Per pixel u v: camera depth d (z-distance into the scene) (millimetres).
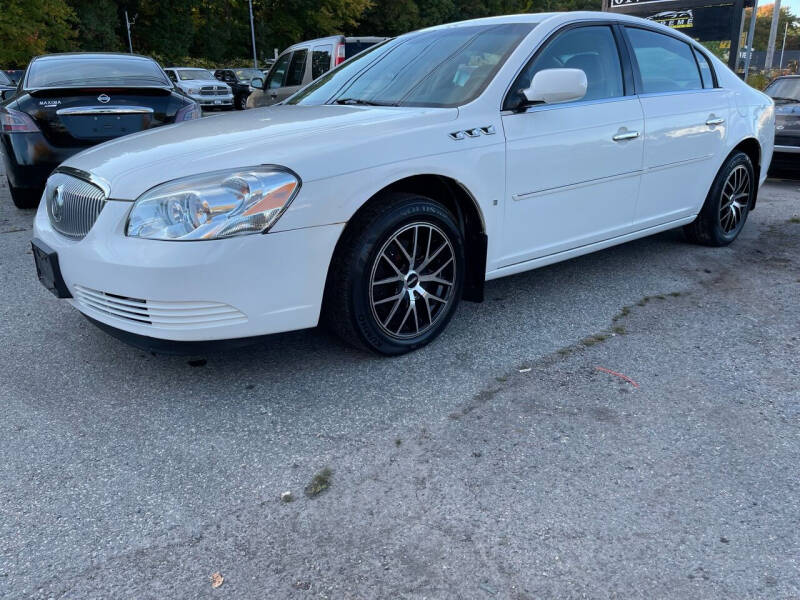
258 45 51000
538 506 2082
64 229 2865
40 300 3955
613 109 3742
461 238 3203
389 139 2854
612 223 3926
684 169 4309
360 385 2879
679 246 5023
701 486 2172
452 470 2273
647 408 2664
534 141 3330
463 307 3793
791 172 7926
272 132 2898
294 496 2154
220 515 2066
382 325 2984
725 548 1894
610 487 2170
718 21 14828
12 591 1766
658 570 1816
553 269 4492
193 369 3055
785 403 2697
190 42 45719
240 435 2512
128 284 2492
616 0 16062
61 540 1959
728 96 4629
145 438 2498
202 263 2436
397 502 2113
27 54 30547
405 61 3777
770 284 4168
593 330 3453
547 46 3521
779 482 2188
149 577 1816
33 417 2646
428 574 1813
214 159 2594
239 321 2572
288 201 2551
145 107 5934
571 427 2529
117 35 42938
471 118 3141
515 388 2838
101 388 2885
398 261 2998
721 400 2725
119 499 2145
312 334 3432
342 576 1812
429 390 2830
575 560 1855
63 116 5680
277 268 2576
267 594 1754
